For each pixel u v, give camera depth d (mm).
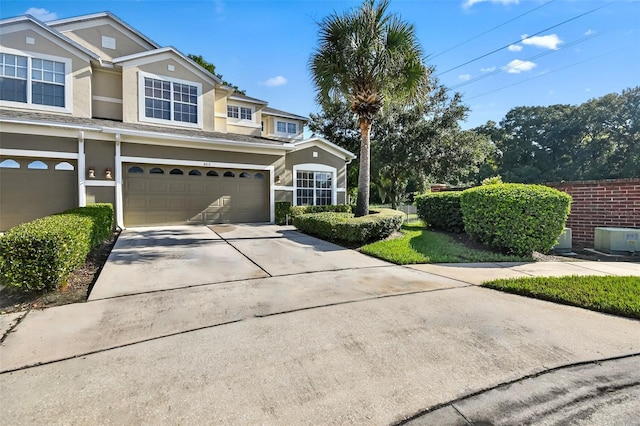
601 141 39094
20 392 2299
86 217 6176
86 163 9945
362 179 10352
